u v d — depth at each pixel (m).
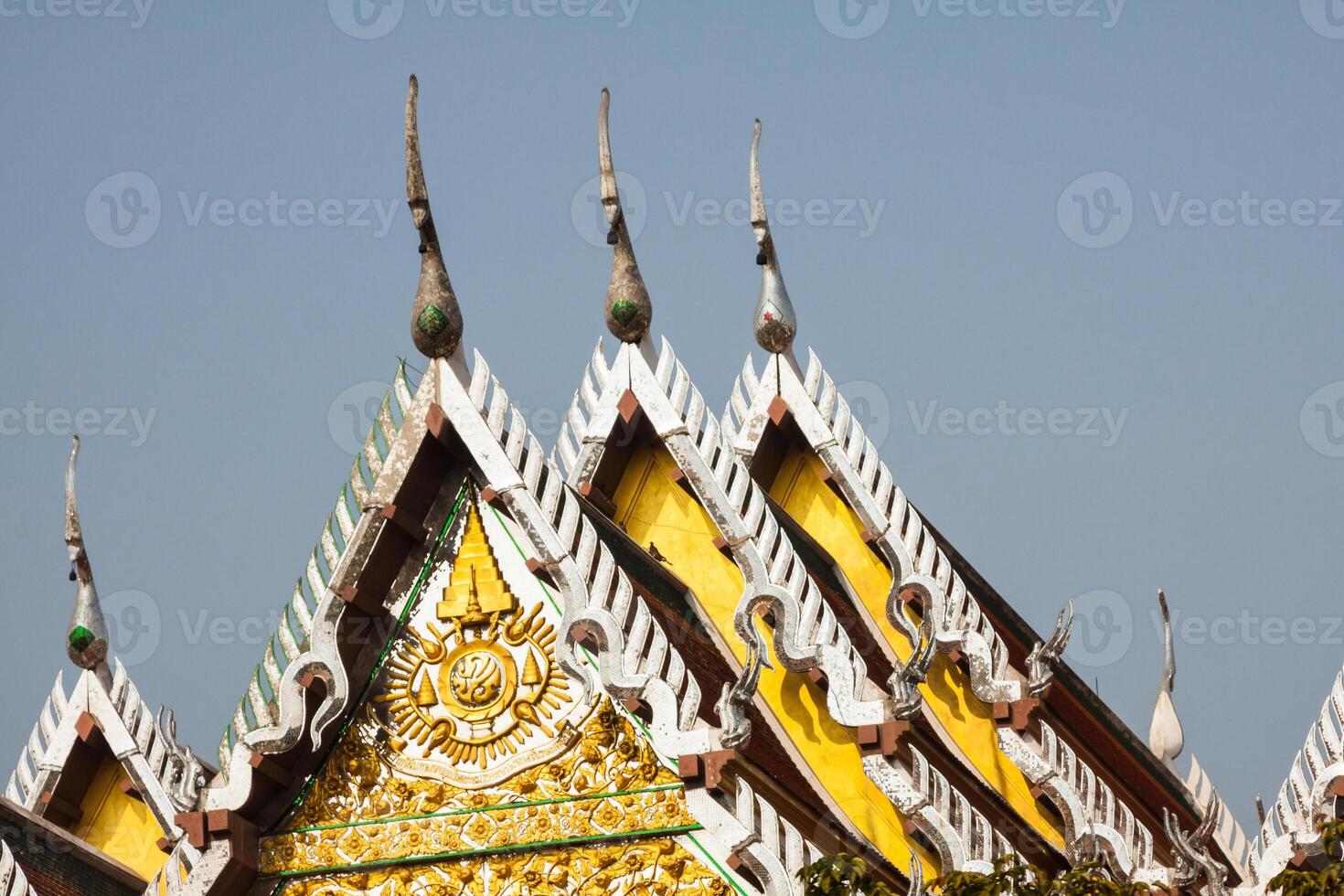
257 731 36.47
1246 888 45.50
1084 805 44.53
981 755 46.31
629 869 35.69
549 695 36.69
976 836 40.03
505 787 36.50
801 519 49.84
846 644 40.12
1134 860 44.41
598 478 47.31
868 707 39.72
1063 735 50.25
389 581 37.59
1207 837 45.75
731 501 41.25
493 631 37.12
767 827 35.16
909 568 46.66
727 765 35.44
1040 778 44.56
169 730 45.53
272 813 37.16
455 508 37.66
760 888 35.03
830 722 42.41
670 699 35.44
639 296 48.03
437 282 37.94
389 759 37.06
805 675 41.75
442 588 37.44
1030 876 42.78
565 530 36.53
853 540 49.31
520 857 36.25
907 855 41.41
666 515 47.00
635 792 35.97
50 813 45.75
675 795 35.75
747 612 40.03
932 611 45.91
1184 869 43.78
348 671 37.25
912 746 41.41
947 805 39.66
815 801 40.84
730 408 50.31
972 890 36.88
